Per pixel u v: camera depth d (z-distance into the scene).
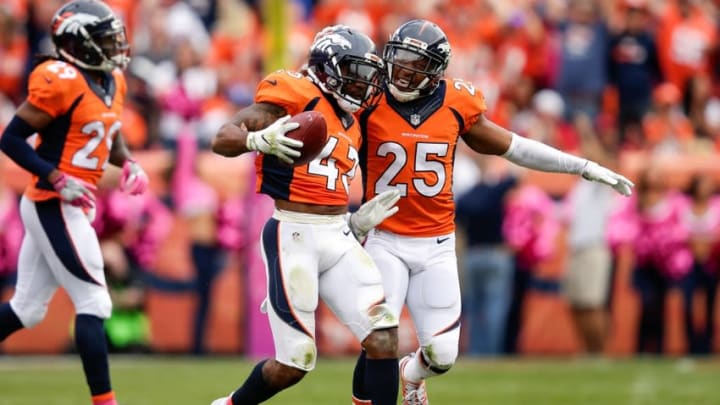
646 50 41.62
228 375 28.16
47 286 20.06
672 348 33.91
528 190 32.62
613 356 33.69
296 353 17.12
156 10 38.09
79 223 19.50
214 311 32.06
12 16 38.09
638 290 33.72
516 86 39.81
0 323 20.05
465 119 18.50
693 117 42.47
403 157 18.23
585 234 32.84
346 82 17.30
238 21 42.00
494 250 32.38
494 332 32.81
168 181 31.61
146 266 31.48
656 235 33.47
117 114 20.03
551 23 42.69
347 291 17.34
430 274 18.52
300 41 40.69
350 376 28.39
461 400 24.92
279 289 17.20
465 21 42.34
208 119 35.72
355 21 42.50
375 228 18.62
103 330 19.42
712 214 33.59
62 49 19.59
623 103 41.41
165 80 36.59
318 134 16.55
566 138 37.84
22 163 19.17
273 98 17.27
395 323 17.41
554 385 27.45
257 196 31.08
